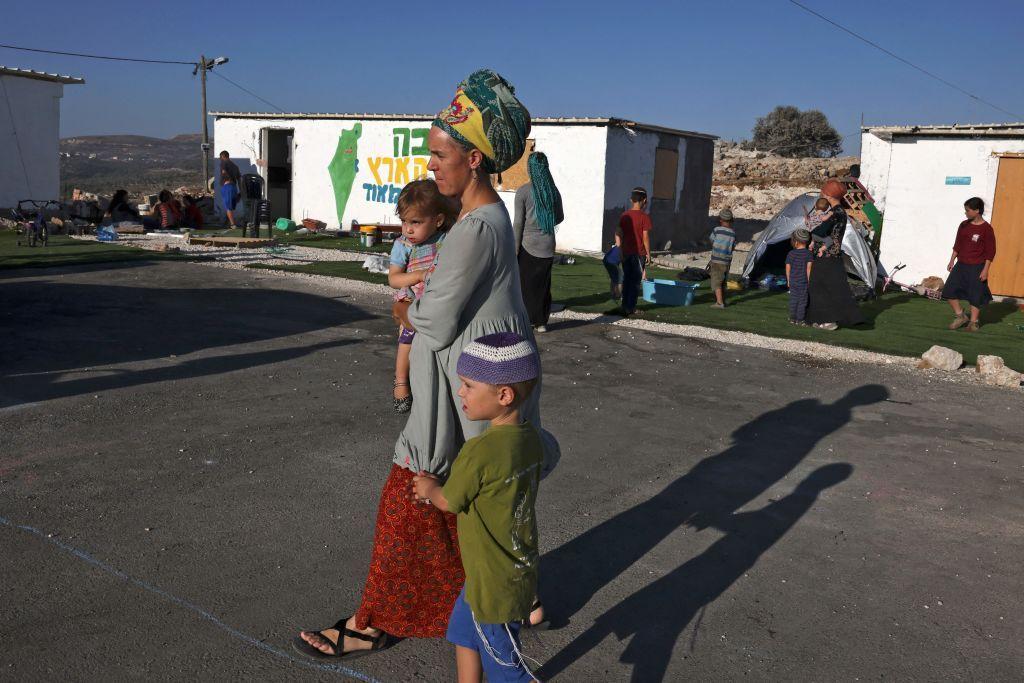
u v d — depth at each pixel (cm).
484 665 274
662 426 656
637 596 390
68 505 457
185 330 927
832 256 1128
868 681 327
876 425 677
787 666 336
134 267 1388
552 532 455
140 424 602
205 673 313
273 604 365
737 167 4050
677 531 463
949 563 435
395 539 312
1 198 2172
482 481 258
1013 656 348
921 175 1655
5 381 694
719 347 965
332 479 512
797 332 1079
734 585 404
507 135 303
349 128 2342
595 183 2047
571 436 622
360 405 672
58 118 2305
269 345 873
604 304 1242
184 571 390
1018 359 966
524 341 264
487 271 297
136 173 16300
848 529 473
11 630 334
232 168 2272
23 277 1241
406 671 321
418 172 2259
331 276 1367
